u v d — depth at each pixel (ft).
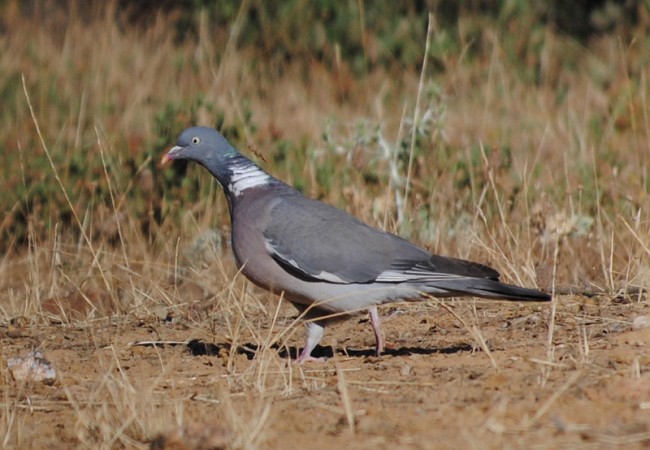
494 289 34.09
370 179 52.75
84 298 42.47
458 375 30.35
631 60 79.41
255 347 36.96
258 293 45.93
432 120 53.42
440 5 90.79
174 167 54.80
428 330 38.06
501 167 51.52
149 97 72.90
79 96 73.41
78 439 27.17
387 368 32.04
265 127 67.26
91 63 79.20
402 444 24.58
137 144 57.57
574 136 62.39
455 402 27.50
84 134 67.21
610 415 25.62
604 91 76.33
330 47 89.30
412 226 47.83
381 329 38.83
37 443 27.07
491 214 48.01
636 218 43.39
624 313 37.17
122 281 45.29
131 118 67.56
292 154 57.47
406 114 60.95
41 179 56.75
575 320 36.83
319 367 32.94
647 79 68.39
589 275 44.91
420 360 32.83
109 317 41.70
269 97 81.61
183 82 76.38
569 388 27.78
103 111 69.26
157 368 33.86
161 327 40.40
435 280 34.45
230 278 45.70
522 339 34.99
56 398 30.96
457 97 75.61
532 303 39.73
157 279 46.65
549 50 87.30
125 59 81.92
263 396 28.40
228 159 37.52
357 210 49.44
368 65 87.81
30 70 77.41
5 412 29.19
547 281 42.14
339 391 29.32
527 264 42.52
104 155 56.95
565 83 83.46
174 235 50.72
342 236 34.96
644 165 51.98
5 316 43.01
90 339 38.60
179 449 25.32
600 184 51.75
